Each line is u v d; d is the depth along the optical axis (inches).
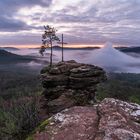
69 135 180.7
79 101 630.5
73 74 650.8
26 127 321.7
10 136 328.8
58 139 178.1
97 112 209.9
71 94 634.2
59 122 198.4
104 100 228.8
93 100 661.9
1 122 745.6
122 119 189.9
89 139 173.3
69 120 198.1
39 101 611.8
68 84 650.8
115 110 204.8
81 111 214.1
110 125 181.8
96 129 183.0
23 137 311.7
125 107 216.1
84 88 649.0
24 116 353.4
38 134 189.0
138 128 184.1
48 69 706.8
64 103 600.7
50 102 598.9
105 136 170.7
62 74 666.2
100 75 687.1
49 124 198.2
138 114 206.8
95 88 672.4
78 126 189.6
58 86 643.5
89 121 194.7
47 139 180.2
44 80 657.0
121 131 173.0
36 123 324.2
